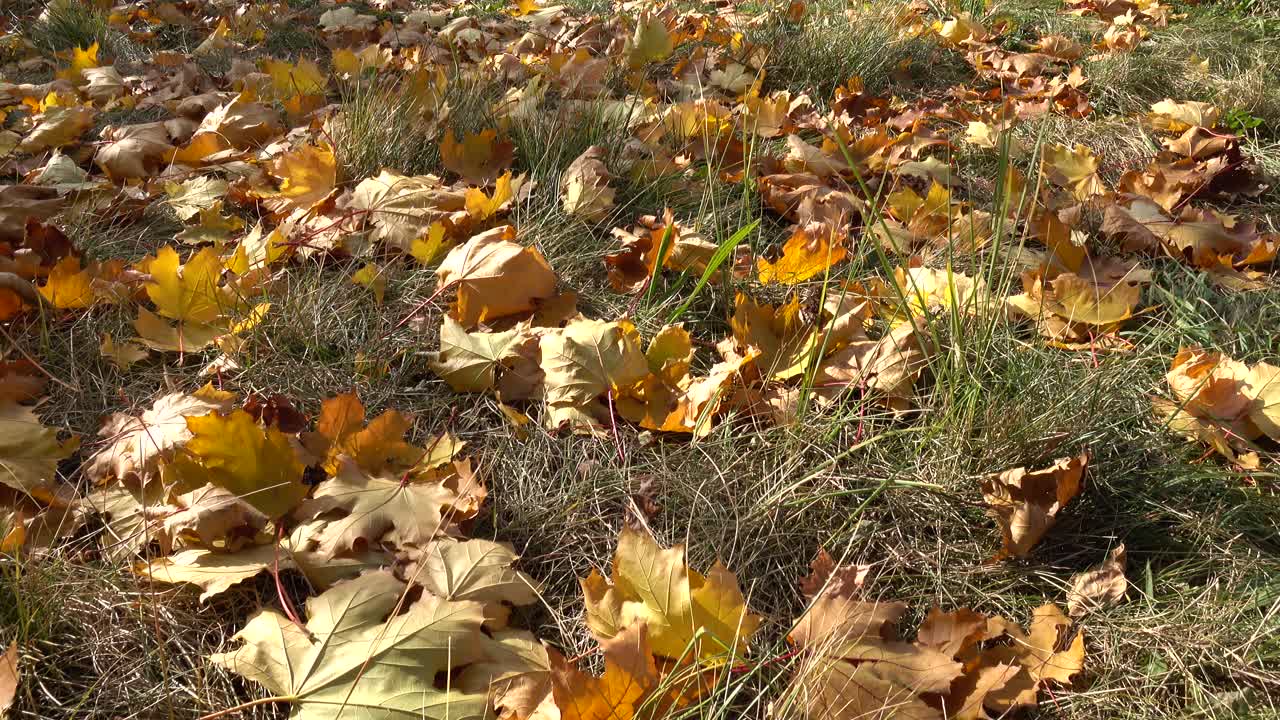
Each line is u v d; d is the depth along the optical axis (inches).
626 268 46.3
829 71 73.7
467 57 80.4
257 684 29.2
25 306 40.6
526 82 67.4
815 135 62.1
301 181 48.7
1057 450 35.9
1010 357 39.4
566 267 45.9
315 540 32.0
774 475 35.9
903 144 58.6
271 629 29.2
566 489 35.7
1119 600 32.6
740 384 39.1
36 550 31.6
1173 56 78.2
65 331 40.9
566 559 33.4
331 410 34.7
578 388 37.8
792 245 43.3
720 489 35.2
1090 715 29.5
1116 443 37.1
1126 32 81.5
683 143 58.7
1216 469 36.7
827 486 35.5
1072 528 34.9
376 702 27.9
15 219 44.9
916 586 33.1
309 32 87.0
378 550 32.3
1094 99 71.7
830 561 32.2
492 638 30.1
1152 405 38.6
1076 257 46.8
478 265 41.7
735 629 29.2
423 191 47.2
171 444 34.0
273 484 32.7
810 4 88.7
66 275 40.3
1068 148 59.5
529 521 34.3
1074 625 31.8
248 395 37.6
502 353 39.0
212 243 47.1
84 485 34.7
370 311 42.9
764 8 88.0
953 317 37.6
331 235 46.0
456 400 39.2
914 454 36.7
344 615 29.3
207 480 32.4
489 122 55.4
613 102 61.2
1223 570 33.3
